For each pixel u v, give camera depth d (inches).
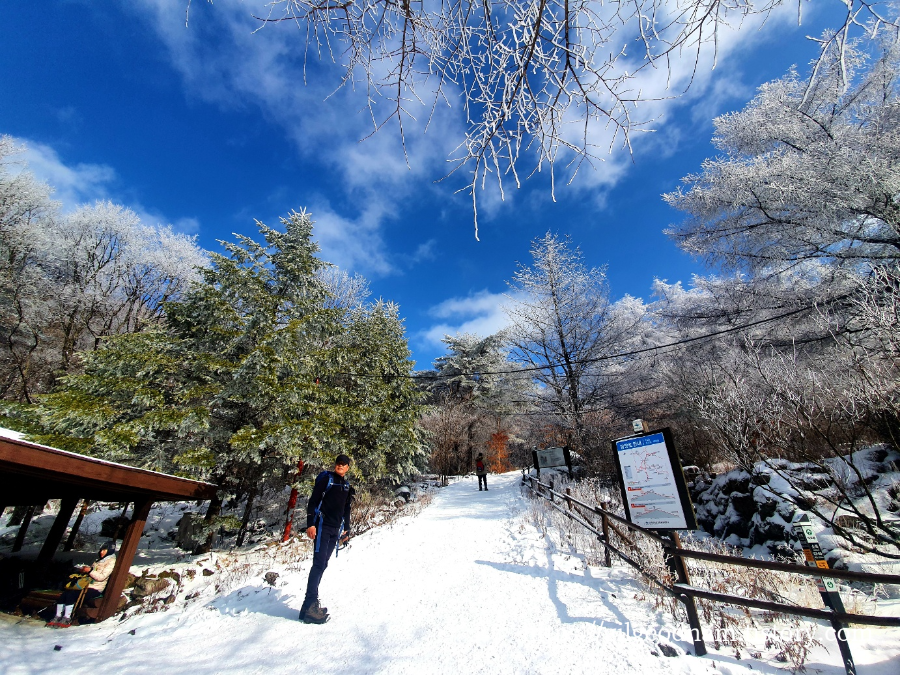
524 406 843.4
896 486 246.7
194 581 258.2
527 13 65.5
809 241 374.6
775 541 268.2
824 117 378.6
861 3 52.6
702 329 506.9
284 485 426.9
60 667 143.0
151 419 322.7
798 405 244.2
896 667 104.5
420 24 69.9
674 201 467.5
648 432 173.0
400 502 525.7
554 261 756.6
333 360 520.1
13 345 681.6
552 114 75.2
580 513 263.4
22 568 247.6
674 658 116.6
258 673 131.1
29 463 165.0
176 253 893.2
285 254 475.2
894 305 228.8
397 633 152.9
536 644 132.6
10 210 705.0
